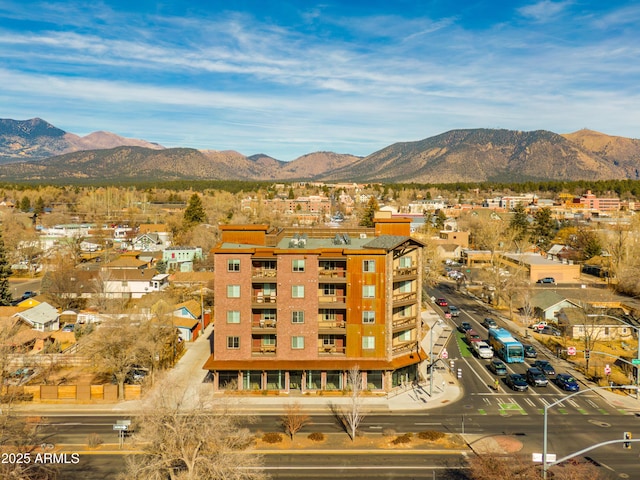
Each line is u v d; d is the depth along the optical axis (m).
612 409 58.19
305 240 70.88
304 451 47.94
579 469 40.88
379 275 63.09
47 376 69.31
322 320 64.88
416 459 46.34
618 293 118.00
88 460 45.72
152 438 35.53
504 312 109.56
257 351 64.19
